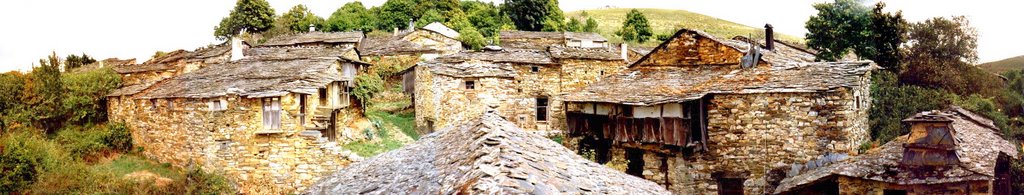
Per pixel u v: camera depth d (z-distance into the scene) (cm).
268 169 1908
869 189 1281
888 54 2506
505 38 4594
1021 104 2641
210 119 1928
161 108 2133
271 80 2059
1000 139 1731
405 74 3175
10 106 2216
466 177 561
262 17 5528
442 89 2528
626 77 2223
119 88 2519
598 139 2056
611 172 817
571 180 644
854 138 1658
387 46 3906
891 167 1268
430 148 884
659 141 1781
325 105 2161
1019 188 1719
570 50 2811
